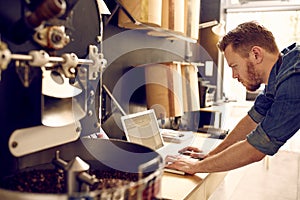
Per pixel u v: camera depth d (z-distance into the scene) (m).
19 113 0.80
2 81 0.75
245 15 3.09
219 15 2.76
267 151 1.26
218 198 1.74
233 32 1.51
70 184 0.66
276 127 1.24
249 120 1.65
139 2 1.44
